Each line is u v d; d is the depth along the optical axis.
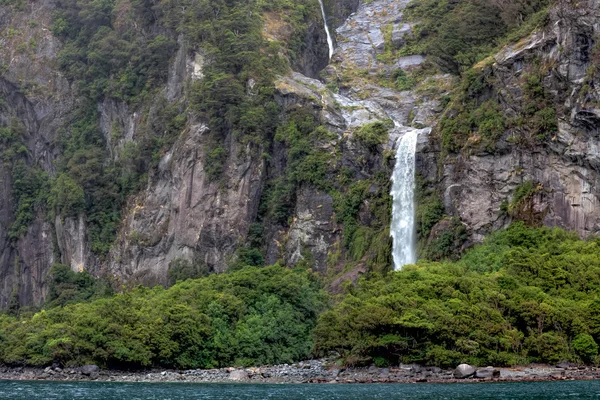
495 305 85.94
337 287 114.25
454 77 143.88
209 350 97.62
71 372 94.38
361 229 121.19
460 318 83.56
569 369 81.06
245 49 141.38
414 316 83.31
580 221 100.56
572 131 102.19
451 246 107.12
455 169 111.00
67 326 99.25
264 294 104.00
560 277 90.56
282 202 130.50
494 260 97.44
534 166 104.75
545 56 107.50
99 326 96.56
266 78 138.00
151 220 142.62
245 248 128.62
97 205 151.50
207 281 112.31
